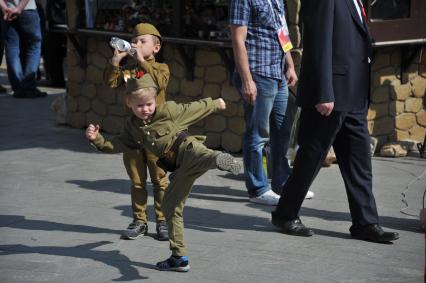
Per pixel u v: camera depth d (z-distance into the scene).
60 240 7.91
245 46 8.94
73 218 8.66
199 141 7.04
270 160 9.94
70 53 13.20
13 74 16.16
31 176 10.45
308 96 7.70
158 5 11.92
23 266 7.18
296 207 8.06
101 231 8.21
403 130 12.12
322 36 7.55
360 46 7.80
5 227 8.33
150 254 7.51
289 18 10.74
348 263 7.27
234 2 8.76
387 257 7.45
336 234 8.15
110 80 7.75
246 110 9.12
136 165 7.90
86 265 7.20
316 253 7.55
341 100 7.70
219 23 11.35
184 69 11.78
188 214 8.82
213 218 8.68
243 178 10.41
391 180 10.30
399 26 11.48
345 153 7.97
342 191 9.79
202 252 7.54
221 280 6.82
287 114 9.27
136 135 7.20
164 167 7.07
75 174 10.57
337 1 7.65
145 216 8.07
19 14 15.84
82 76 13.13
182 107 7.04
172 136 6.94
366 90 7.90
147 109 6.90
